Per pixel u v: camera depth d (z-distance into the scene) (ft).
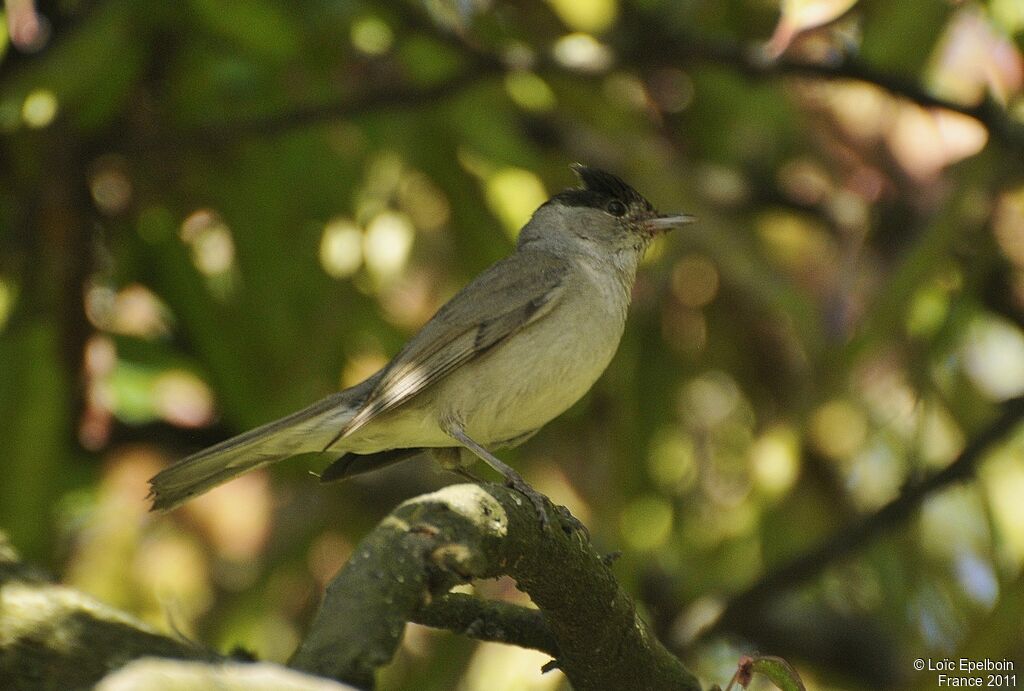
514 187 35.86
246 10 32.48
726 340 43.21
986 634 31.45
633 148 38.11
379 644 15.03
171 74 37.01
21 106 32.09
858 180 43.78
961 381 40.09
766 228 44.16
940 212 35.14
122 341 38.52
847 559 37.29
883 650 46.24
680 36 37.86
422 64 36.55
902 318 34.99
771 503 38.24
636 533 39.42
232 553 37.81
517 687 35.76
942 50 36.42
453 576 16.03
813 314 36.76
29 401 33.73
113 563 35.19
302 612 40.96
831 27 35.29
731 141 43.62
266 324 38.55
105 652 14.71
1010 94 37.88
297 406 36.09
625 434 38.09
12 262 35.50
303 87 38.01
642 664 21.25
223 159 38.65
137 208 38.40
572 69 37.47
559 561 19.40
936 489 36.76
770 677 17.49
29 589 15.39
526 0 40.52
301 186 39.19
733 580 41.45
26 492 33.12
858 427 40.98
